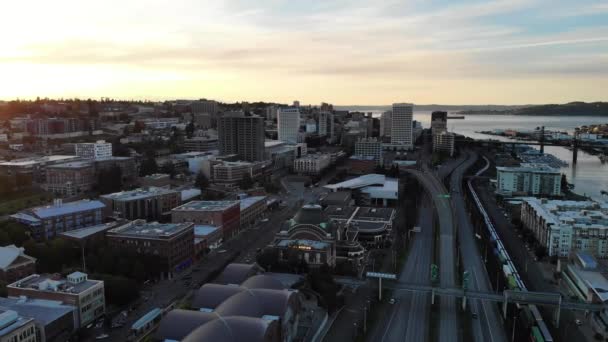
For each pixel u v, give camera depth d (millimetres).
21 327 163750
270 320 168000
